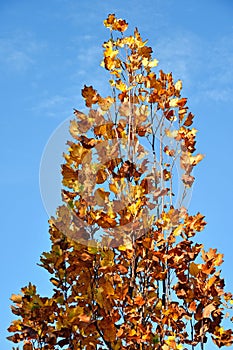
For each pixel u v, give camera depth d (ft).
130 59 16.03
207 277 15.23
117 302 14.15
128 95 15.81
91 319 14.66
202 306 14.99
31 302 15.10
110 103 15.61
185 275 15.25
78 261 14.83
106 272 14.30
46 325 15.25
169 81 16.33
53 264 15.78
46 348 15.25
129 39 16.16
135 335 13.80
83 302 14.90
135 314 13.97
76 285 15.61
